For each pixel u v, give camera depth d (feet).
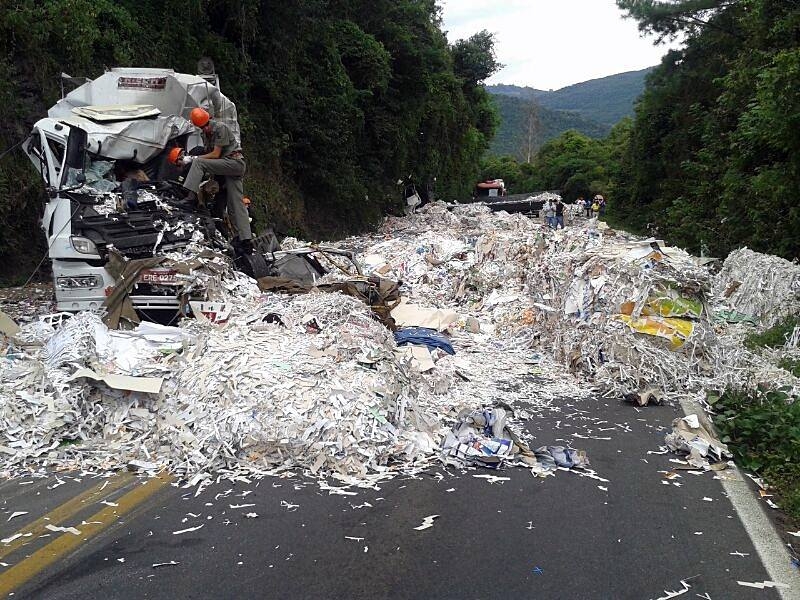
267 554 13.05
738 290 42.06
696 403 23.62
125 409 18.57
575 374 27.12
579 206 164.04
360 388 18.62
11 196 46.11
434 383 23.82
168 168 30.19
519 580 12.23
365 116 109.40
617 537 13.94
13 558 12.82
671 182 107.96
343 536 13.78
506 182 338.13
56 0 51.52
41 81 50.11
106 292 25.27
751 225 59.52
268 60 83.92
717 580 12.39
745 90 63.93
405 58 117.91
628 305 26.23
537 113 417.69
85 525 14.12
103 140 28.25
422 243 58.75
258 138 81.51
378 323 24.90
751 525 14.61
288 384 18.39
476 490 16.16
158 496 15.53
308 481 16.40
